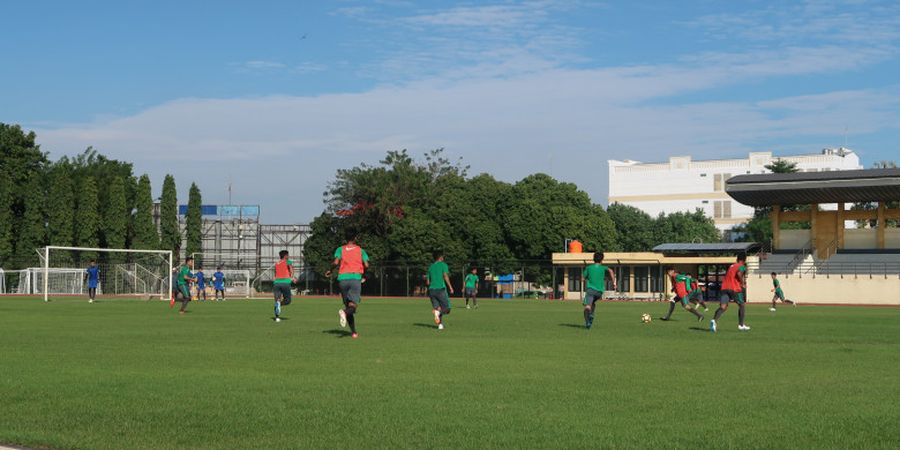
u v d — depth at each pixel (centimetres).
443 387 1212
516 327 2714
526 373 1384
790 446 821
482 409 1025
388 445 827
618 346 1945
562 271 8569
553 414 993
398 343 1986
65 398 1101
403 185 9956
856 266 7125
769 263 7500
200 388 1193
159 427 913
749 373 1403
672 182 14400
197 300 6266
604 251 9156
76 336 2181
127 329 2491
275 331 2416
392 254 9406
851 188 6912
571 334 2373
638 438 858
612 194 14788
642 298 7731
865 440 850
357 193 9681
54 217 9156
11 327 2572
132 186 10431
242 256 10794
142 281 7412
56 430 898
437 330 2516
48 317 3244
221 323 2855
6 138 9631
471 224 9038
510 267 8669
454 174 10312
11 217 9094
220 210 10831
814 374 1396
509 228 8888
